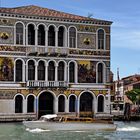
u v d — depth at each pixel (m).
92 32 60.56
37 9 59.81
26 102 56.75
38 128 47.28
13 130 45.91
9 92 56.03
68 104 58.97
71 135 42.59
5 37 56.06
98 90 60.69
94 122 47.88
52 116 48.66
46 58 58.06
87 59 60.19
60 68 59.03
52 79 58.50
